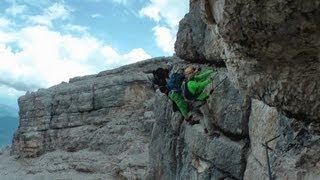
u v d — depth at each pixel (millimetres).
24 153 40438
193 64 12484
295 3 4066
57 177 33969
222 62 10773
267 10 4277
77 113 38531
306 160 6352
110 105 37031
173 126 13227
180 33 12906
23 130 41719
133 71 38719
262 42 4754
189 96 9266
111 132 35500
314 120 5621
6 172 37500
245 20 4551
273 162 7168
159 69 10570
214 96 10219
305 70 4977
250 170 8523
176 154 13078
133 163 30328
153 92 36469
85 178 32250
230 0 4473
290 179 6539
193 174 11414
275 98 5543
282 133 7078
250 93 5938
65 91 39875
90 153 35469
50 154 38125
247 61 5367
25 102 42625
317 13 4086
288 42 4594
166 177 13797
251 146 8836
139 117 35562
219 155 9969
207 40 11188
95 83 38438
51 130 39500
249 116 9117
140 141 33625
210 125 10500
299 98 5328
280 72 5160
